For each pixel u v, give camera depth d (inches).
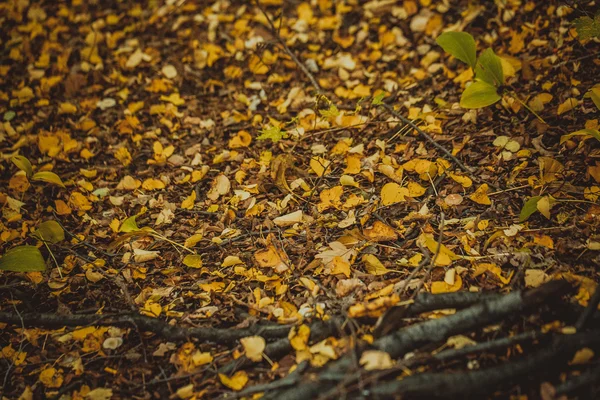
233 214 114.1
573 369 73.2
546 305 80.3
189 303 98.1
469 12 152.1
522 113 121.7
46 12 189.2
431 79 141.1
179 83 158.2
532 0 145.1
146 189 127.0
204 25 174.4
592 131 98.7
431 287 88.4
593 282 82.2
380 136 127.9
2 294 105.6
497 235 96.2
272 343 84.7
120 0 190.2
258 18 172.6
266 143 133.3
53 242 109.3
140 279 104.8
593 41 129.0
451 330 78.5
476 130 121.7
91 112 153.4
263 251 101.4
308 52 159.5
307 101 144.3
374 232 101.6
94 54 170.9
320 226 107.4
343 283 92.0
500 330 80.0
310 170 121.6
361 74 149.3
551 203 94.8
